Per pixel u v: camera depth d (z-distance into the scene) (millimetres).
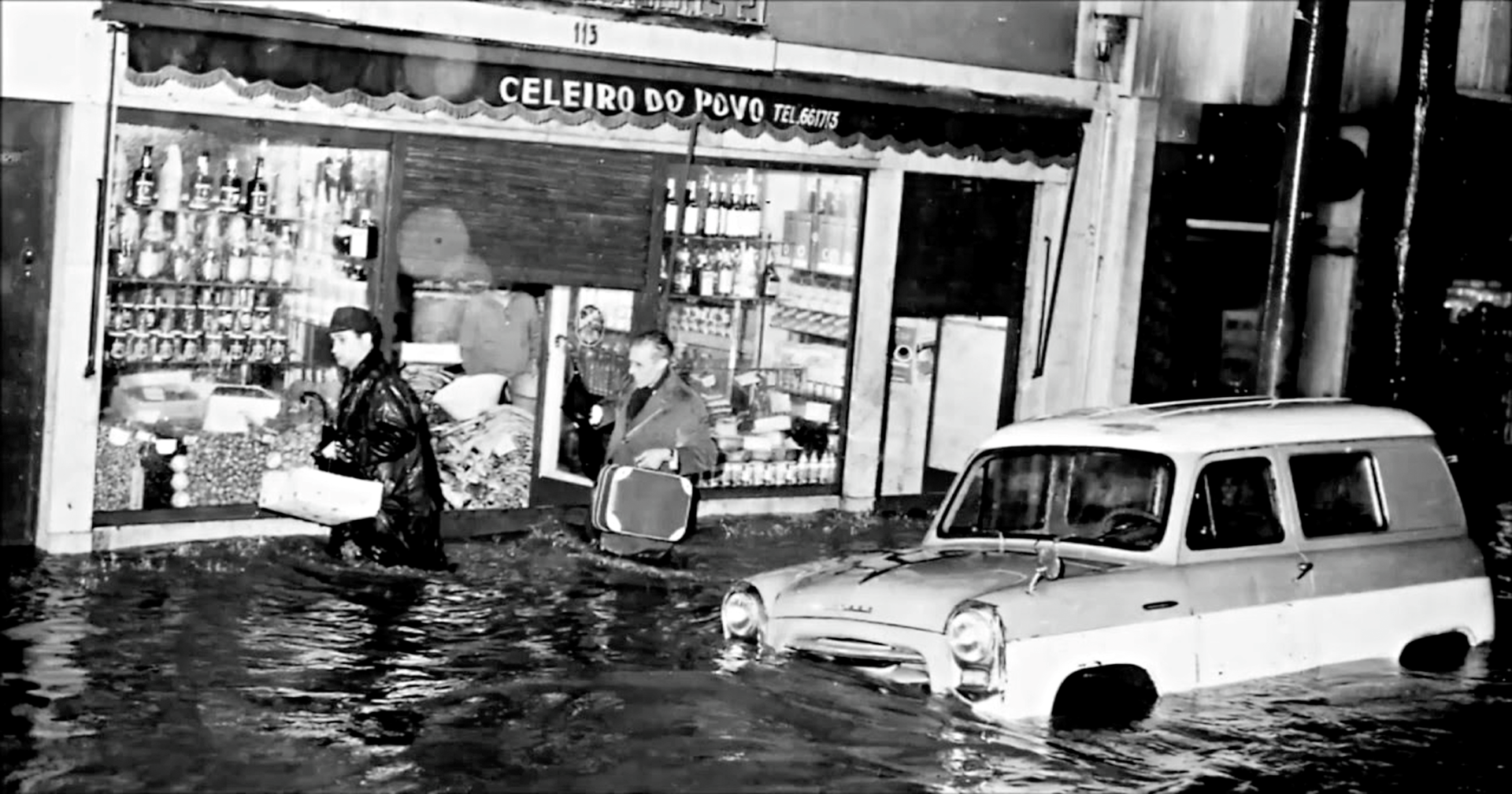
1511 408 20266
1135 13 16766
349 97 11969
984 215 16250
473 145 12969
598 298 13898
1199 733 8922
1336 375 18391
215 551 11867
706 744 8453
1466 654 10578
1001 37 16047
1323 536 9914
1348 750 8883
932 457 17109
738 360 14906
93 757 7859
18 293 11391
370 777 7836
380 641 10047
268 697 8883
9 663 9141
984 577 9023
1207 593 9234
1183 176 17297
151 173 11773
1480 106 18578
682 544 13492
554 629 10531
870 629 8883
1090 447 9758
